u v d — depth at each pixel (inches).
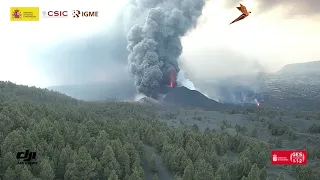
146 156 4308.6
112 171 3127.5
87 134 4067.4
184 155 4040.4
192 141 4717.0
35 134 3644.2
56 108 6254.9
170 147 4340.6
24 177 2847.0
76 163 3250.5
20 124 4158.5
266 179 3661.4
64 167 3378.4
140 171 3432.6
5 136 3745.1
